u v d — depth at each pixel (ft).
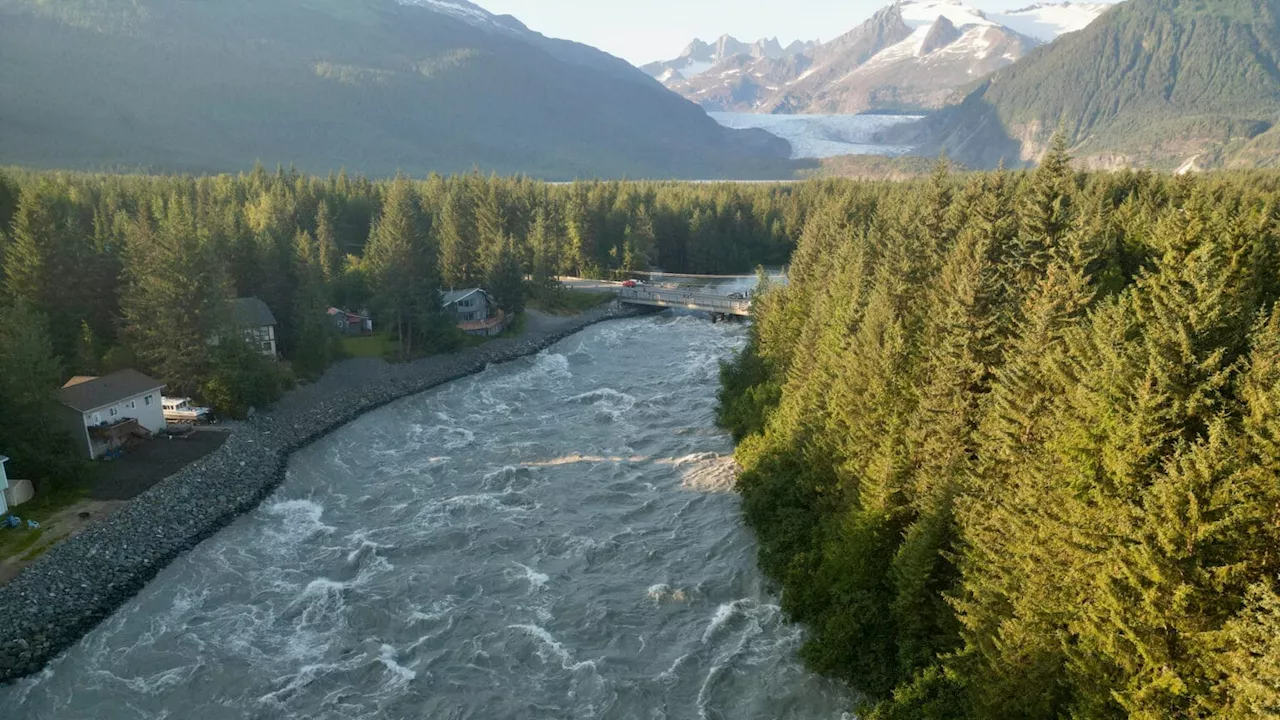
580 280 505.66
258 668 120.98
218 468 189.16
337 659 123.44
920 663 102.68
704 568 147.74
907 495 116.88
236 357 227.81
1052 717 84.07
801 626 127.75
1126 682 75.05
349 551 156.97
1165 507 70.44
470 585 143.95
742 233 601.21
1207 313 82.17
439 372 294.05
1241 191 303.07
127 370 209.87
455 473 197.77
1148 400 76.07
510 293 370.73
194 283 224.94
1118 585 75.72
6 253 244.63
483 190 511.81
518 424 236.84
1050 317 107.34
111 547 149.59
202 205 406.82
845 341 156.56
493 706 112.47
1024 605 85.46
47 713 110.93
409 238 325.21
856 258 200.85
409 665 121.90
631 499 178.70
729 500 174.91
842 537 124.26
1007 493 96.37
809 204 602.85
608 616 133.18
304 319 273.33
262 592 142.20
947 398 115.44
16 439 162.81
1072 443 86.28
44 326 208.03
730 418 217.56
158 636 128.57
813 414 157.38
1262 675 59.31
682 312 438.81
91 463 179.01
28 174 569.23
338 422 236.22
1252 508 66.74
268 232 310.65
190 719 110.11
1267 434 69.46
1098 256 139.13
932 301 147.84
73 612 130.93
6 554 143.02
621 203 574.15
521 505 176.96
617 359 324.60
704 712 110.22
